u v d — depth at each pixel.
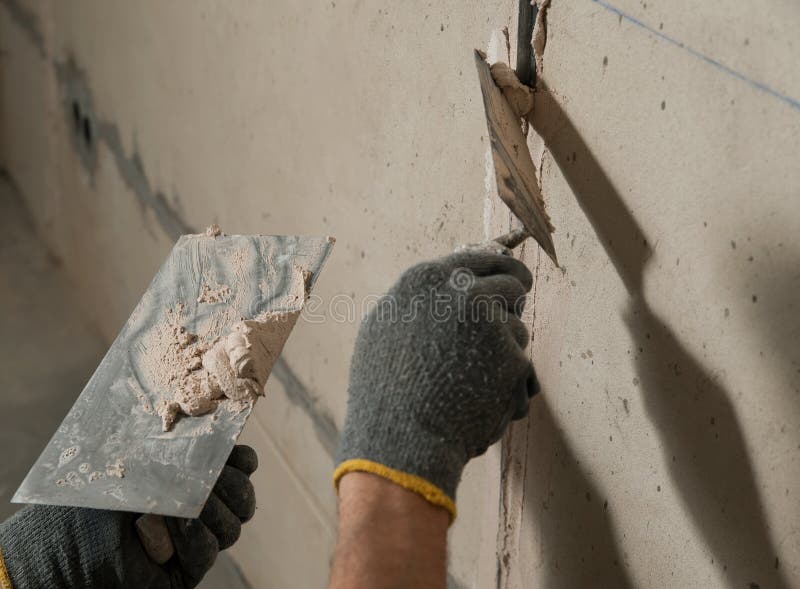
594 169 0.86
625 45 0.79
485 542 1.23
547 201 0.94
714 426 0.79
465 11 1.02
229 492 0.98
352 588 0.72
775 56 0.66
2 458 2.23
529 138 0.95
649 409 0.86
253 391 0.88
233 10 1.62
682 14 0.73
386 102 1.23
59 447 0.87
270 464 1.89
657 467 0.87
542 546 1.10
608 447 0.94
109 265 2.58
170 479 0.82
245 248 1.02
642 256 0.83
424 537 0.74
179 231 2.12
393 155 1.24
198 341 0.94
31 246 3.05
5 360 2.57
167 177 2.12
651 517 0.89
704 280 0.76
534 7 0.90
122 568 0.92
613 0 0.79
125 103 2.25
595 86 0.84
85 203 2.65
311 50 1.40
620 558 0.95
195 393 0.88
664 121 0.77
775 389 0.72
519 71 0.94
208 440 0.85
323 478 1.68
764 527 0.76
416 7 1.11
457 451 0.77
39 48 2.73
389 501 0.74
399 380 0.76
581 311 0.93
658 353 0.83
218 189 1.89
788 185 0.67
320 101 1.41
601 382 0.92
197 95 1.87
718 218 0.74
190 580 0.98
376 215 1.33
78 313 2.78
